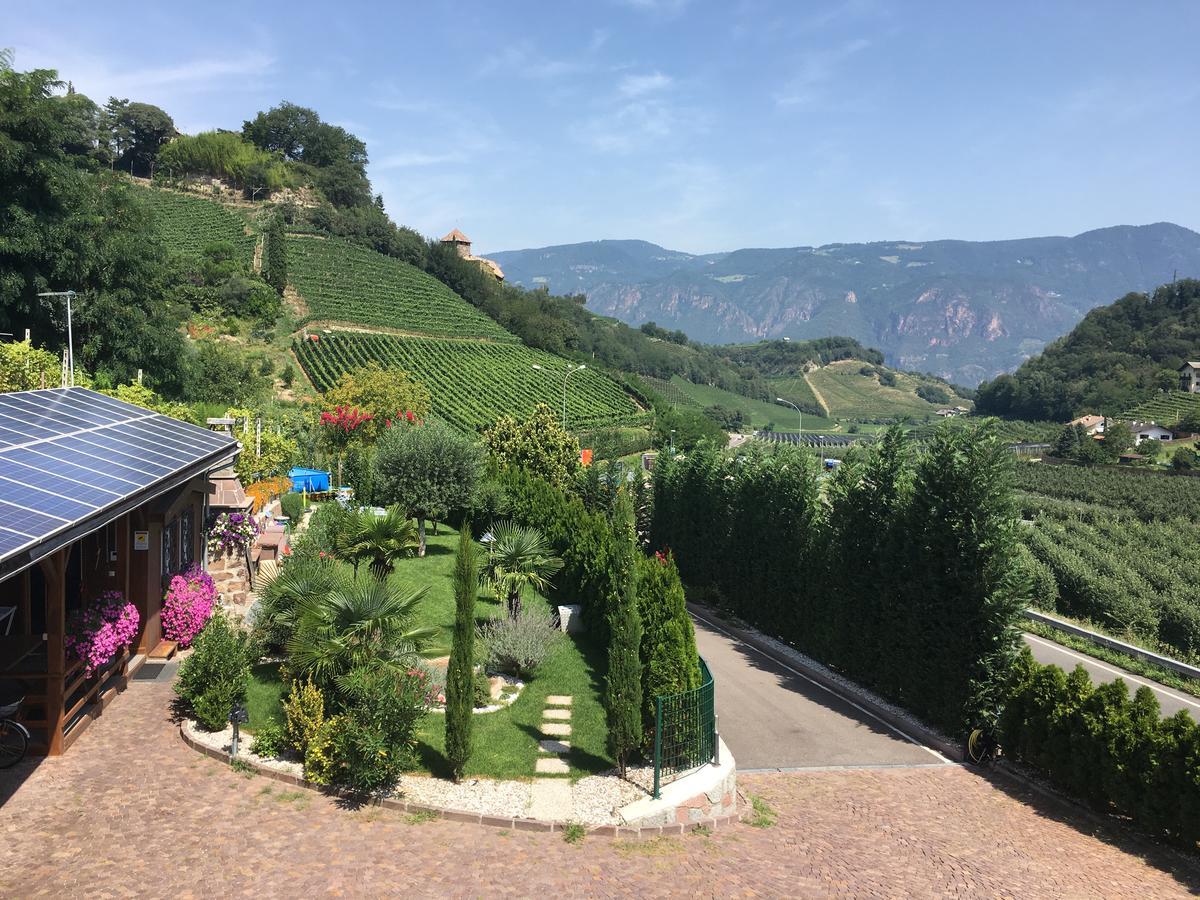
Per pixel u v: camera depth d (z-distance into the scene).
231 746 12.38
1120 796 13.74
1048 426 141.88
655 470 35.34
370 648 13.11
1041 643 27.91
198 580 17.30
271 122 163.12
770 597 25.39
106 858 9.42
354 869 9.84
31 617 15.00
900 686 19.25
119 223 44.16
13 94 37.03
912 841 12.45
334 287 120.62
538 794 12.41
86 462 13.49
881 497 20.59
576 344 154.75
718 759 13.93
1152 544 53.31
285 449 38.59
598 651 20.02
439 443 28.25
